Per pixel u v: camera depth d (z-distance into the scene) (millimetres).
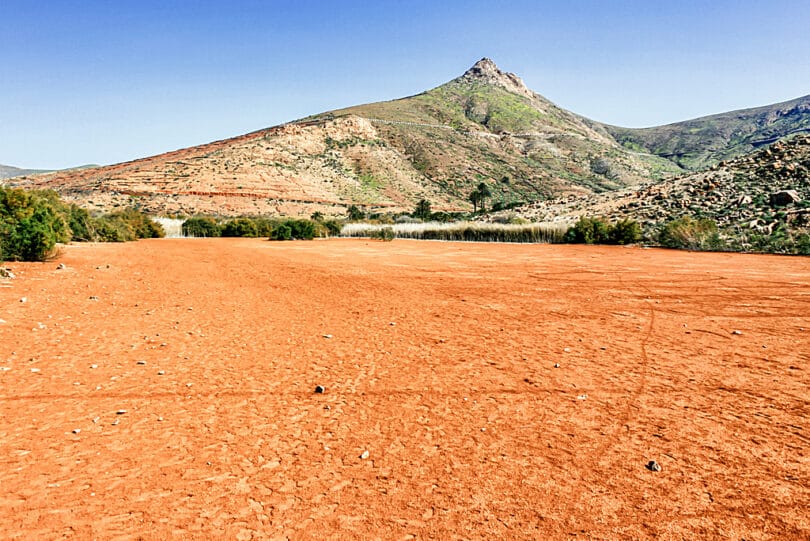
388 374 4914
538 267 15492
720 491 2740
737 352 5613
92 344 5828
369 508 2574
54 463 2973
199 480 2830
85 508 2516
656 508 2578
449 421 3748
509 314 8078
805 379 4629
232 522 2430
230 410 3912
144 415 3764
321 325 7262
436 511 2555
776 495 2695
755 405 4012
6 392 4137
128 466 2969
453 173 126125
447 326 7191
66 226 20453
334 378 4766
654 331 6738
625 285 11227
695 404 4055
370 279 12750
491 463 3080
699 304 8695
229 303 9078
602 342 6168
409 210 95625
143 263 15734
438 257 19875
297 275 13594
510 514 2527
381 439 3424
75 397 4098
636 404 4070
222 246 26922
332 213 88125
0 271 10828
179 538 2289
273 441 3367
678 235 23516
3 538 2234
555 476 2920
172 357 5395
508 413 3900
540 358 5469
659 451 3229
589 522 2457
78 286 10242
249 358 5438
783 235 20391
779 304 8531
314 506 2590
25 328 6410
